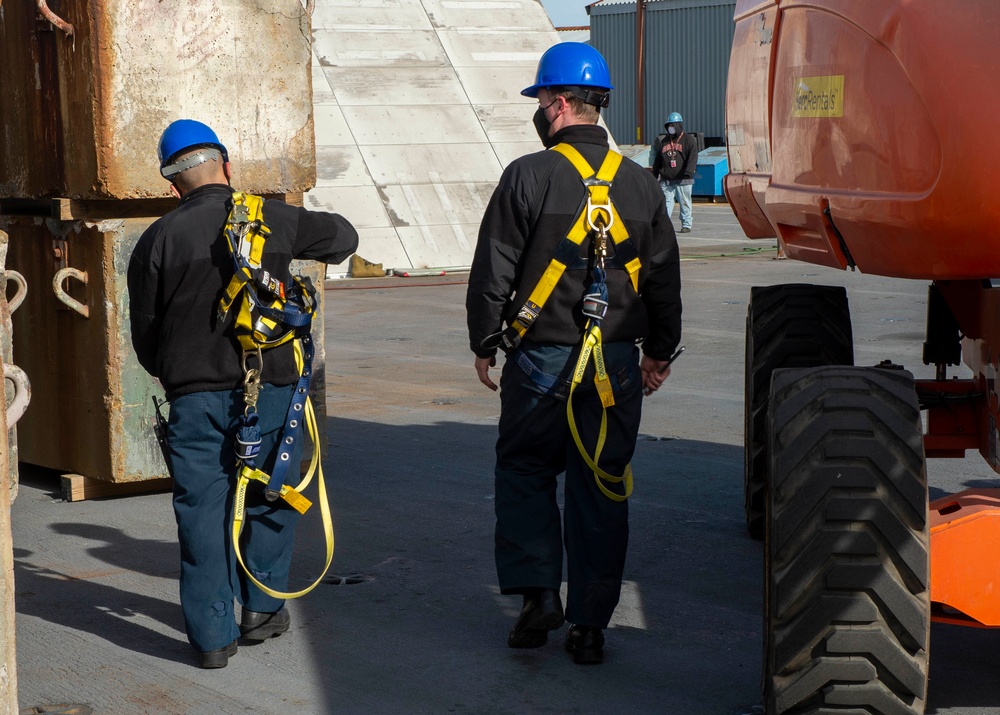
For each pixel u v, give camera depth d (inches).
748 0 202.1
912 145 130.1
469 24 874.8
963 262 129.7
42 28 245.0
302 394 172.2
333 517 243.1
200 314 167.0
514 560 170.1
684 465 282.8
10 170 259.4
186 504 169.6
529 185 163.5
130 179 239.5
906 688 134.3
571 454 169.9
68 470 262.2
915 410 135.5
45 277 257.9
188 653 177.5
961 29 124.4
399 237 709.9
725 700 159.0
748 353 227.8
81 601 199.0
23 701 160.9
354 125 762.8
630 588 201.9
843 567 132.8
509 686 164.1
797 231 173.3
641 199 167.0
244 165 257.0
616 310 165.6
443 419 336.5
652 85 1688.0
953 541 133.3
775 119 178.2
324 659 174.4
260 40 255.6
